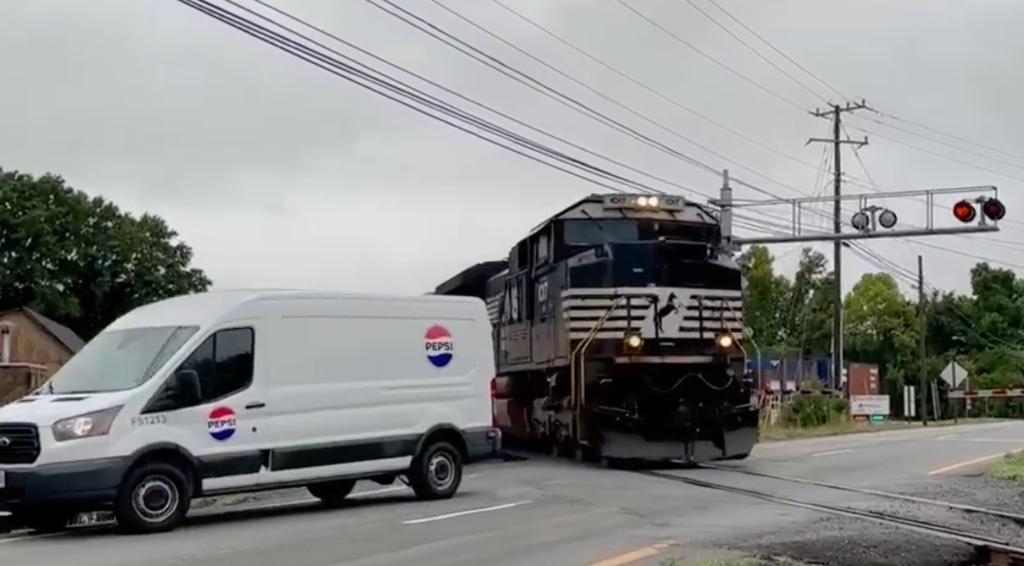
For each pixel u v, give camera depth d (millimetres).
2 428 12344
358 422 14984
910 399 56281
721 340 21406
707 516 13758
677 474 19781
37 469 12070
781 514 13953
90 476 12281
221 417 13508
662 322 21125
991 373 73938
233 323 13836
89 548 11445
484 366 16766
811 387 47969
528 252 25203
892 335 71062
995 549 11016
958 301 80000
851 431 39125
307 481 14359
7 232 70438
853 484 17969
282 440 14102
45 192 72000
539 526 12852
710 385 21328
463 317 16578
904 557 10672
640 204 23109
